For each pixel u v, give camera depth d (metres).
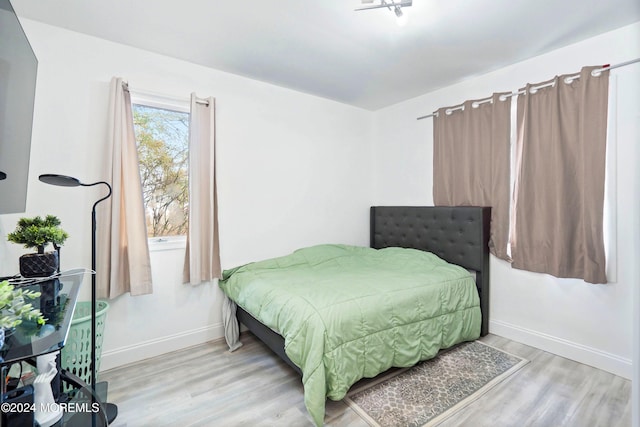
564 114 2.28
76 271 1.70
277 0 1.78
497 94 2.66
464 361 2.27
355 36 2.18
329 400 1.84
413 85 3.12
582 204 2.18
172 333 2.53
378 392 1.90
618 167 2.09
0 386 0.91
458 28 2.07
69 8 1.86
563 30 2.10
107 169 2.15
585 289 2.23
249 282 2.46
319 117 3.48
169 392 1.95
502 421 1.65
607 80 2.08
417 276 2.45
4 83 1.27
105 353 2.23
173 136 2.62
